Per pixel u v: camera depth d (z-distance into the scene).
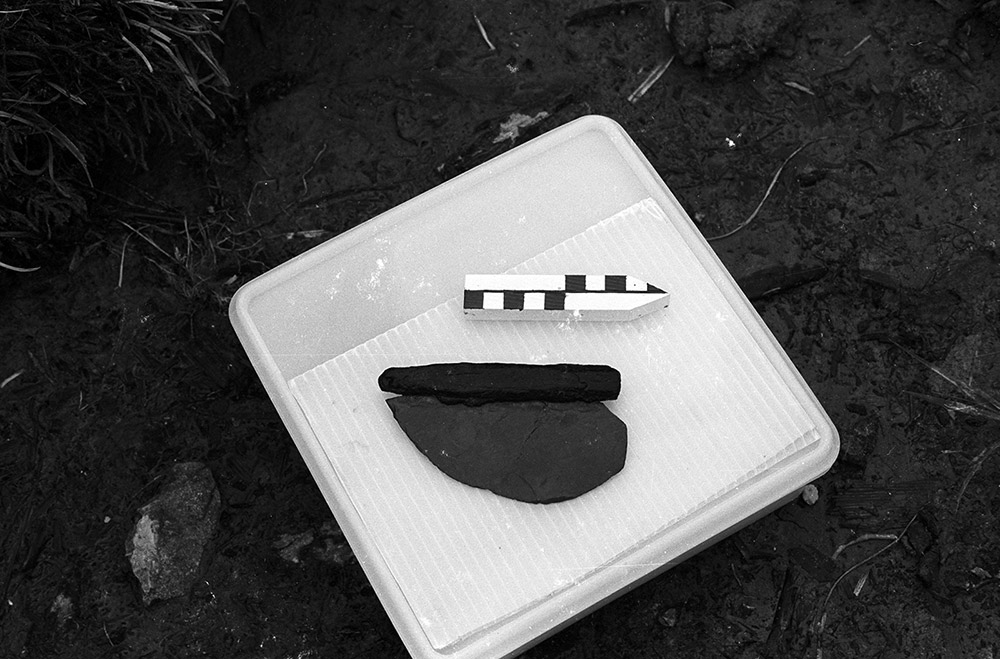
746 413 0.86
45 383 0.99
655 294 0.87
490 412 0.86
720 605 0.95
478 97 1.04
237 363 0.99
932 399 0.97
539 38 1.05
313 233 1.02
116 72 0.95
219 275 1.01
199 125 1.04
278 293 0.90
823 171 1.02
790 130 1.03
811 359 0.99
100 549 0.96
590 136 0.92
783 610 0.94
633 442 0.86
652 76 1.04
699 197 1.02
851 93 1.03
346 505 0.86
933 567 0.94
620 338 0.87
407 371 0.86
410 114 1.04
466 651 0.83
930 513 0.95
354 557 0.96
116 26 0.93
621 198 0.91
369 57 1.05
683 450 0.85
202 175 1.03
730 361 0.87
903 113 1.03
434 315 0.88
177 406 0.99
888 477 0.96
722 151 1.02
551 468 0.85
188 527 0.96
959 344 0.98
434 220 0.91
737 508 0.85
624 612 0.95
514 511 0.85
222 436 0.98
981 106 1.02
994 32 1.03
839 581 0.95
